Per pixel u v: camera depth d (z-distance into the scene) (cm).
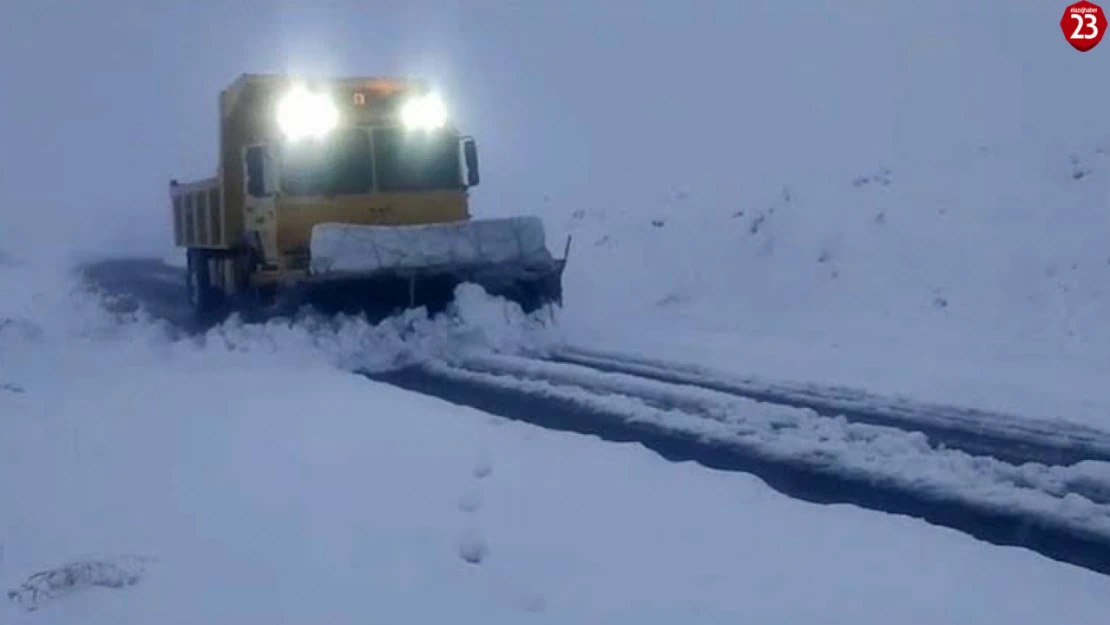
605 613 566
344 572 626
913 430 964
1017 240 1555
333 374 1268
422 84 1570
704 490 762
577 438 916
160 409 1067
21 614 582
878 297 1584
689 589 593
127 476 832
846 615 556
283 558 649
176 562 650
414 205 1509
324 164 1475
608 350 1438
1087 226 1520
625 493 755
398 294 1405
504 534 682
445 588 603
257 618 567
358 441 906
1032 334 1369
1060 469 823
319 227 1361
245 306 1558
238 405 1072
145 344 1488
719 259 1881
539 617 564
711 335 1553
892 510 741
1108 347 1277
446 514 720
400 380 1259
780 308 1675
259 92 1576
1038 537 687
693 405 1066
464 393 1164
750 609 565
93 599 597
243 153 1564
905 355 1333
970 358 1297
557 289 1483
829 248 1734
